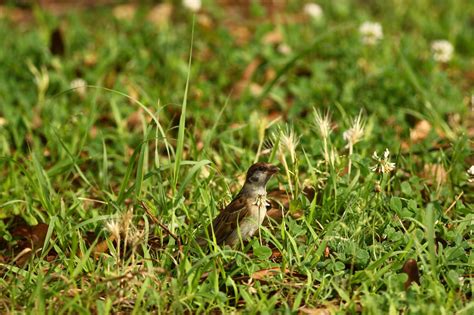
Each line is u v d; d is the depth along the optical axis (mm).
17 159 13562
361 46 17750
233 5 22344
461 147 12281
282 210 10398
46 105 15188
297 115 14805
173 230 10055
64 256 9891
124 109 15016
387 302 8711
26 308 8844
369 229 10156
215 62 17641
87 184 12664
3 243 11047
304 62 17375
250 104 15375
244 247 10320
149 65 17516
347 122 13320
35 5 19844
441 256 9531
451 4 21328
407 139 13297
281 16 21234
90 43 18953
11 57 17703
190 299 8977
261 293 8969
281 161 11305
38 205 11859
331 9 20969
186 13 20906
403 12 20891
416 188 11328
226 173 12367
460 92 16078
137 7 21953
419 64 17188
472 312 8594
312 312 8875
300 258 9820
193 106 14953
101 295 9180
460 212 10727
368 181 10719
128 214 9336
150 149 13711
